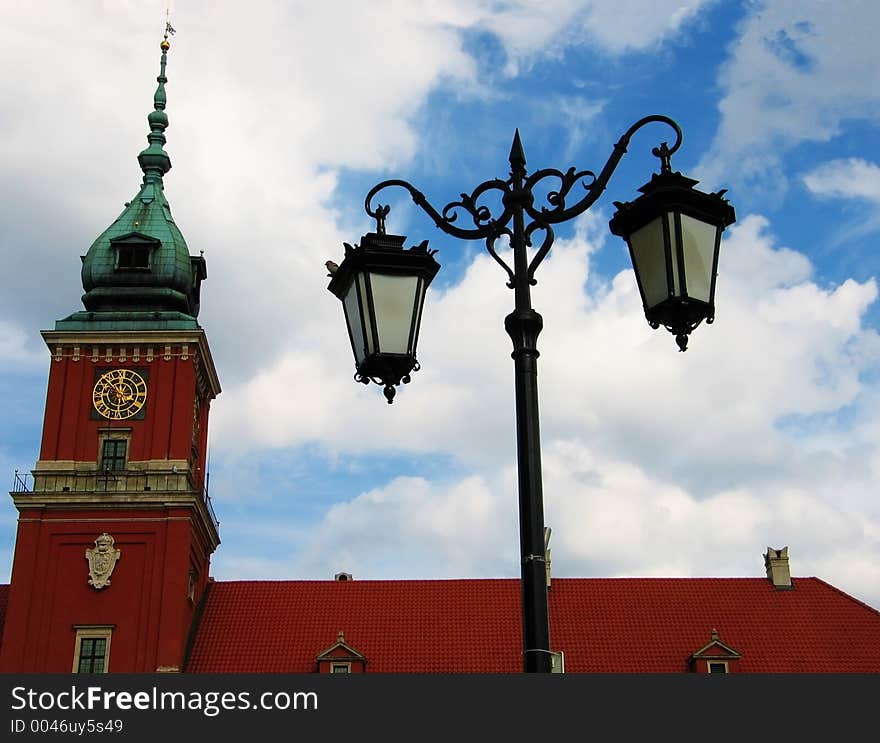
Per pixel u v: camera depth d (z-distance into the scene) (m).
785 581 67.06
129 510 58.25
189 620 61.19
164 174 70.44
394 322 12.73
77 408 60.25
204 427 66.19
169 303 64.06
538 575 11.12
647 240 12.58
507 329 12.31
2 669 54.91
